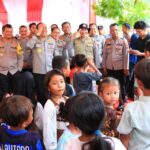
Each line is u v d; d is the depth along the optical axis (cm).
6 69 490
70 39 608
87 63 361
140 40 519
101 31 699
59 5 805
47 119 223
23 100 177
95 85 343
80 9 868
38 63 525
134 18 711
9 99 178
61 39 604
